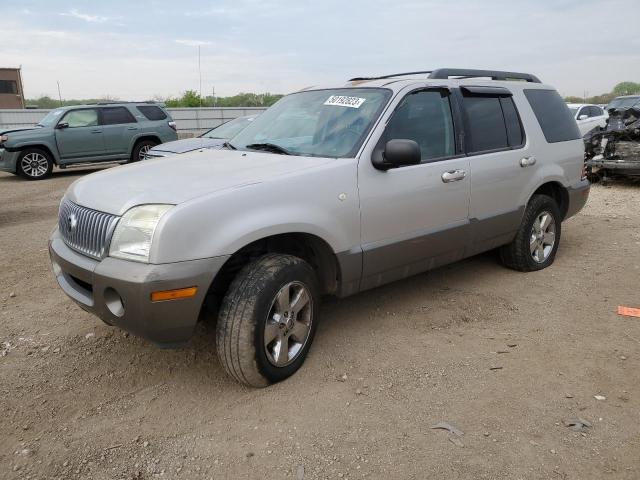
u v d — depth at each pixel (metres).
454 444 2.83
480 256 6.01
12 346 3.98
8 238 7.30
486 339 4.03
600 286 5.10
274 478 2.62
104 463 2.74
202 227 2.98
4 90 43.97
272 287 3.21
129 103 14.91
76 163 14.28
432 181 4.14
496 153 4.76
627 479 2.58
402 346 3.92
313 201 3.44
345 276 3.71
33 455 2.79
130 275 2.90
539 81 5.73
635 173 10.42
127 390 3.41
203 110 27.84
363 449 2.81
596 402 3.20
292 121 4.37
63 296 4.99
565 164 5.56
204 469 2.69
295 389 3.37
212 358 3.79
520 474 2.61
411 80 4.26
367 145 3.78
